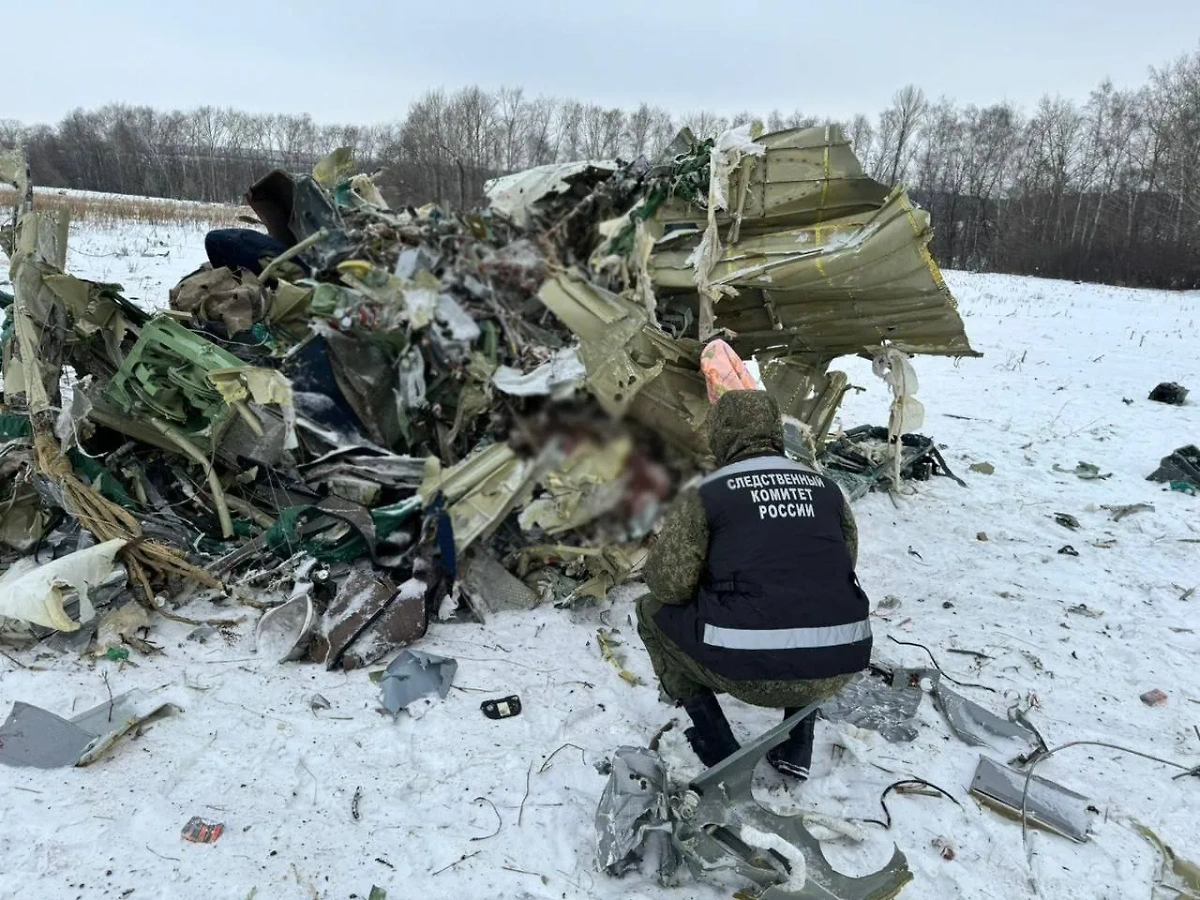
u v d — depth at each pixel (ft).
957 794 9.21
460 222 14.47
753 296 13.87
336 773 8.93
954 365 38.47
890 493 19.16
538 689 10.67
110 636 10.93
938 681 11.11
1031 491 20.22
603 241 14.08
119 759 8.87
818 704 8.07
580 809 8.62
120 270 42.37
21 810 8.03
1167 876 8.20
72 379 19.67
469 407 13.74
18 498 12.86
